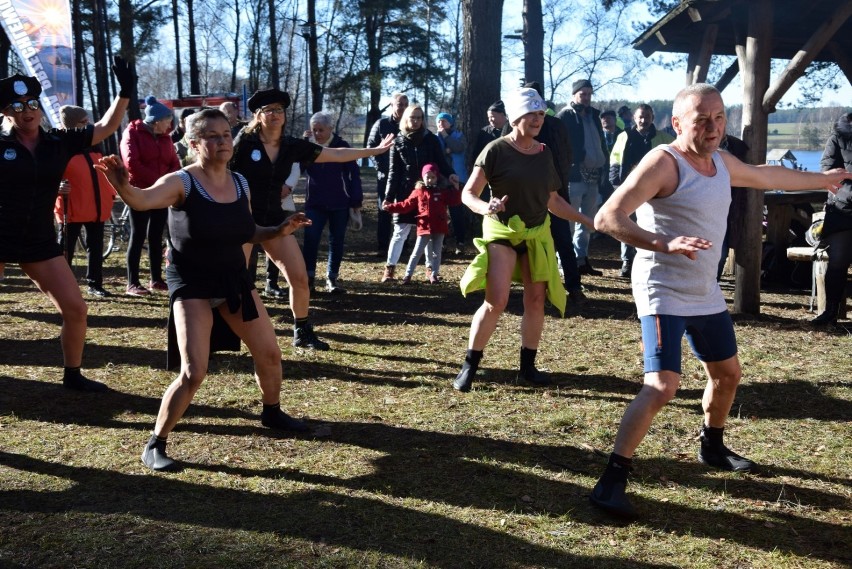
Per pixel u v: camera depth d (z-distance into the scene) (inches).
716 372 159.0
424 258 478.0
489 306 214.7
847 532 142.3
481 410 205.0
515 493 156.2
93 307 326.3
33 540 132.7
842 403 212.4
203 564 126.3
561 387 226.1
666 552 134.2
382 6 1505.9
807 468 170.1
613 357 258.2
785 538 139.8
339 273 421.4
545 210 214.1
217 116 162.7
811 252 332.5
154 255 364.8
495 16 546.9
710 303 150.6
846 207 297.9
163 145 350.0
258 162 239.6
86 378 216.7
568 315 320.5
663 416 201.8
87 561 126.3
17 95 190.7
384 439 183.5
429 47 1628.9
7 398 207.2
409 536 137.3
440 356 258.1
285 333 286.0
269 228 174.1
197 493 152.6
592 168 403.2
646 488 159.3
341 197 355.3
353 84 1526.8
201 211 161.5
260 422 192.5
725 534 141.0
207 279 165.9
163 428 164.7
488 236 213.8
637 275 150.8
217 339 177.2
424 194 386.6
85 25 1216.8
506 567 128.0
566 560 130.6
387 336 284.7
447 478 162.6
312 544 133.4
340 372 238.1
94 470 162.6
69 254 342.3
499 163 206.8
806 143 977.5
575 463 171.9
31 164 194.1
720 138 142.6
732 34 402.0
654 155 142.7
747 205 319.3
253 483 157.6
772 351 267.1
